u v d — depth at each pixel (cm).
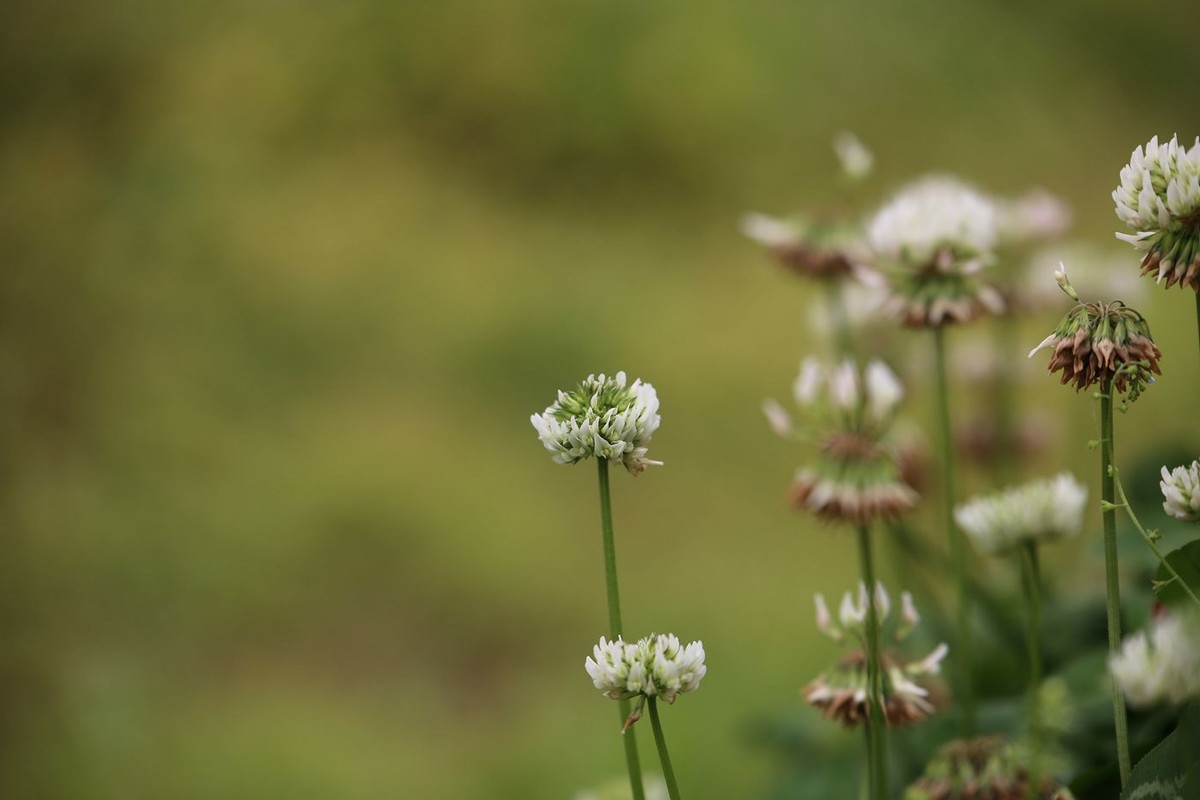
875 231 70
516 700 167
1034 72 363
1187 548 58
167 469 231
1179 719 56
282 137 337
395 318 275
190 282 284
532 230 317
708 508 210
